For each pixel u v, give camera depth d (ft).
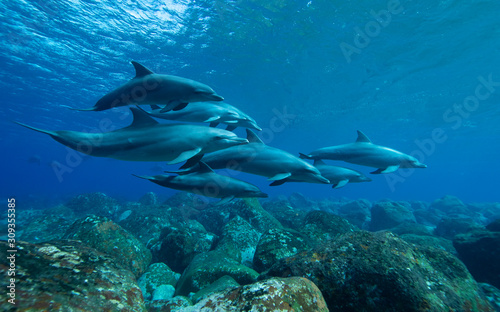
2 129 136.46
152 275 18.58
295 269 11.47
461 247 22.43
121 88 18.48
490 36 47.29
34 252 8.84
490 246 20.63
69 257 9.45
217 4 42.73
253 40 51.42
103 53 57.47
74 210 53.93
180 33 49.78
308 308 8.04
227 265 17.56
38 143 178.91
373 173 30.32
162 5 43.11
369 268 10.49
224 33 49.49
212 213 38.70
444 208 67.31
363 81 68.03
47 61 61.87
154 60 58.85
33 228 29.53
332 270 10.84
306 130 123.44
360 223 48.11
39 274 7.93
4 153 262.06
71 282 8.24
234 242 23.77
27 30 50.98
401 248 11.80
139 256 19.70
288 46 53.16
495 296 14.70
